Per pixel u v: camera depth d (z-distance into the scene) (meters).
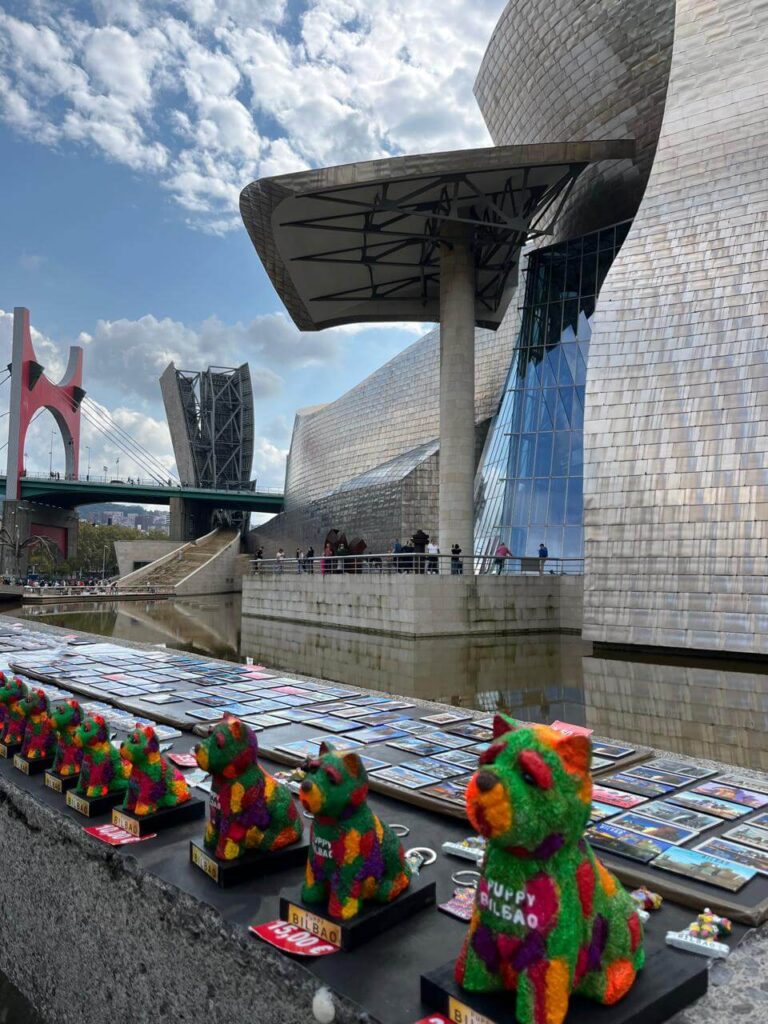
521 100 36.22
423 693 14.50
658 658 19.92
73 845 5.39
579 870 3.15
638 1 29.48
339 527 55.91
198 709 9.16
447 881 4.61
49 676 11.56
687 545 21.42
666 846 5.06
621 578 22.22
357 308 33.69
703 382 22.50
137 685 10.82
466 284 27.78
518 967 3.03
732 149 24.61
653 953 3.64
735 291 22.92
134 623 31.02
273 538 79.06
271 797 4.66
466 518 26.83
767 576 20.06
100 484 87.06
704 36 26.02
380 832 4.02
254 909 4.17
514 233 27.86
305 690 10.56
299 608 29.16
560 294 35.97
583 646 22.38
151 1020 4.54
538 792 2.98
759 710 12.89
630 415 23.31
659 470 22.39
